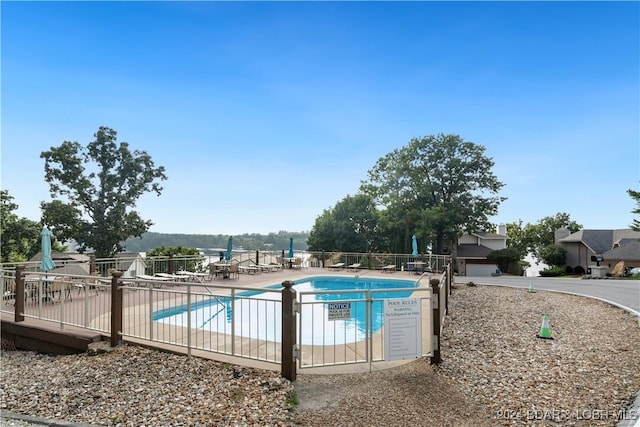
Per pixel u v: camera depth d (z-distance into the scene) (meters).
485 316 9.65
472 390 4.81
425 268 19.56
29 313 8.39
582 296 13.17
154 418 4.08
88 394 4.86
